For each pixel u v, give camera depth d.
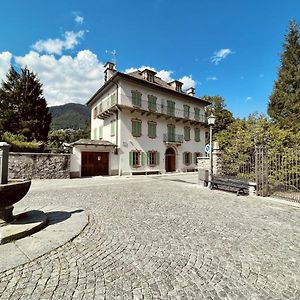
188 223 5.32
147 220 5.55
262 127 12.50
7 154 4.75
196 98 29.81
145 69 25.64
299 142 11.42
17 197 4.55
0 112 28.42
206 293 2.56
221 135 14.05
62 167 17.91
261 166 9.47
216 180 11.11
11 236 3.99
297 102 19.77
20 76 30.59
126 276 2.92
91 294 2.51
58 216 5.73
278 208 7.04
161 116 25.92
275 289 2.67
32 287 2.64
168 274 2.98
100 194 9.66
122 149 22.62
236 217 5.92
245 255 3.62
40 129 29.75
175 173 25.92
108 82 23.61
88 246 3.90
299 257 3.57
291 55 21.06
